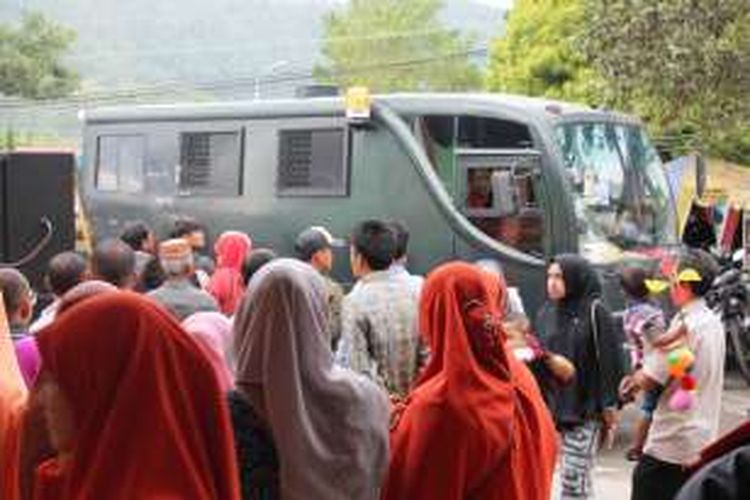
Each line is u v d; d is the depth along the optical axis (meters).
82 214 11.01
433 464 4.50
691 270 6.62
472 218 12.86
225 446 3.25
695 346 6.54
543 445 4.77
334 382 4.14
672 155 19.16
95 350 3.15
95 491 3.10
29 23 43.94
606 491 9.88
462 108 13.07
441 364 4.62
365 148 13.64
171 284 6.96
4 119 38.16
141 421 3.13
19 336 5.58
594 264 12.32
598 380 7.31
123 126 15.88
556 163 12.41
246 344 4.09
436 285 4.61
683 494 2.51
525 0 28.42
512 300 7.20
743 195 21.31
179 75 75.00
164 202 15.39
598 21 16.52
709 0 15.82
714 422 6.59
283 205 14.25
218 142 14.89
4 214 8.93
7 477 3.86
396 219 13.32
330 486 4.11
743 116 16.34
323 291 4.18
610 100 16.58
